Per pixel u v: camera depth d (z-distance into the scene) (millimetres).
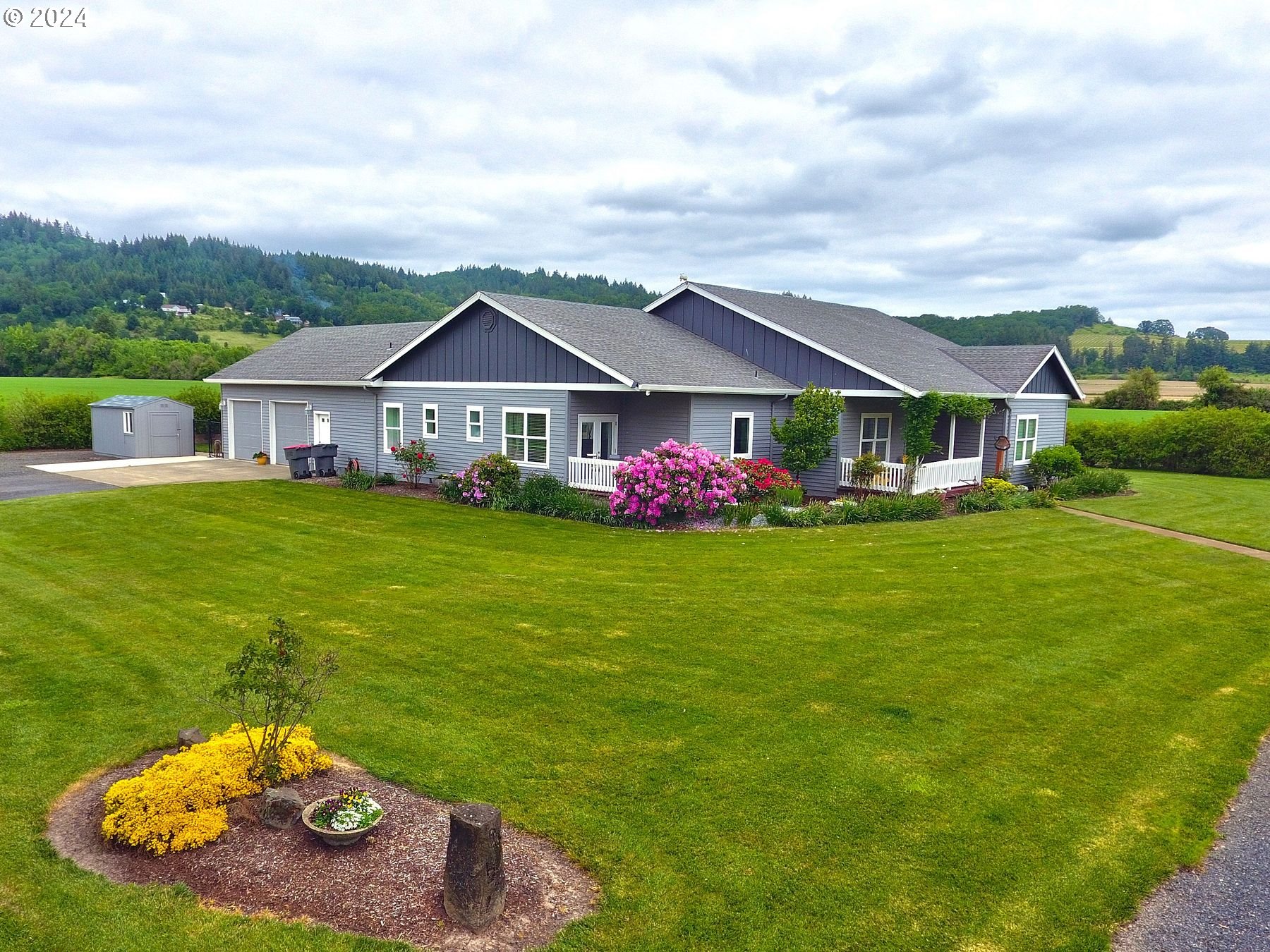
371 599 11742
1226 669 9742
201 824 5730
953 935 5047
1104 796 6734
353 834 5609
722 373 22172
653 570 13680
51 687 8359
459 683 8617
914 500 19953
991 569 14305
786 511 18625
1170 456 35188
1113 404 58062
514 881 5398
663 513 17969
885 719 7984
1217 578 14266
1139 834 6219
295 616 10883
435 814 6148
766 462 21188
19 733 7309
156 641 9805
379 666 9086
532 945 4840
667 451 18234
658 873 5531
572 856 5703
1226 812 6590
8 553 14438
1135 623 11414
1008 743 7570
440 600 11719
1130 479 30531
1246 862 5930
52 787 6402
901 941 4973
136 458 30453
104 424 31750
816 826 6113
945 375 24719
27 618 10672
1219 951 5012
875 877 5566
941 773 6977
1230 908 5418
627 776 6766
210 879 5328
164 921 4922
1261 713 8484
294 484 23812
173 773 6039
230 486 22922
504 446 22156
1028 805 6543
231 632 10203
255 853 5609
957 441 26984
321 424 27672
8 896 5105
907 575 13703
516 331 21500
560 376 20547
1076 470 26703
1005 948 4949
